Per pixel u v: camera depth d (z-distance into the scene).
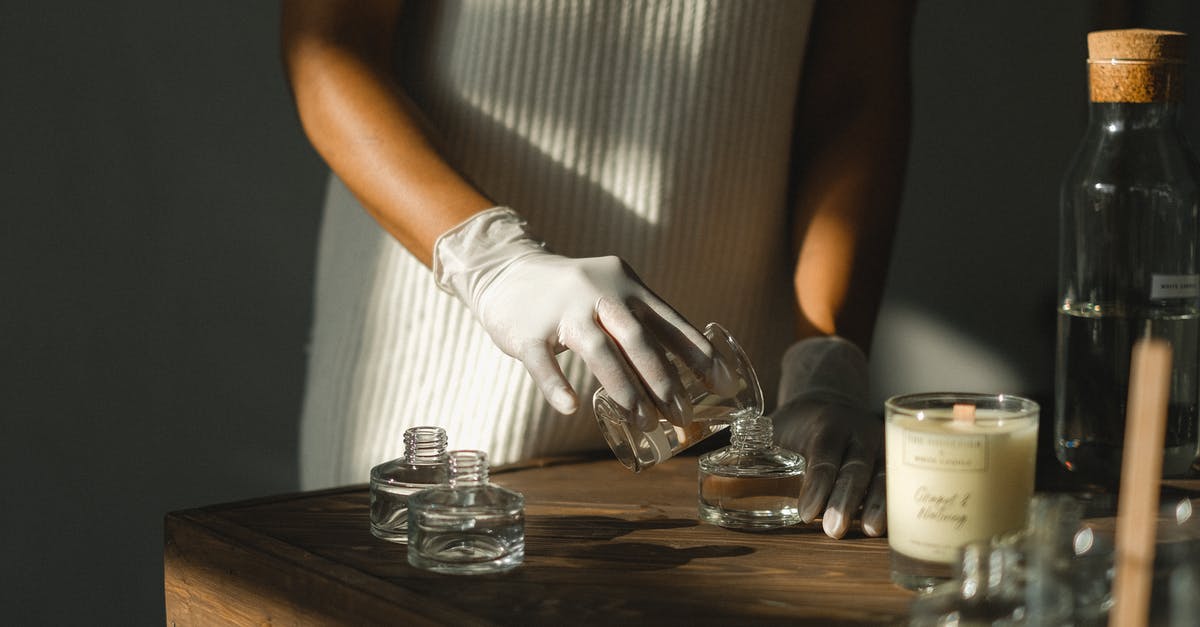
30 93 2.12
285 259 2.32
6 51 2.09
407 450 1.20
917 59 2.79
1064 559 1.00
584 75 1.54
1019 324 3.04
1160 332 1.24
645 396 1.21
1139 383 0.83
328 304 1.71
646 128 1.56
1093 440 1.26
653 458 1.23
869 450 1.27
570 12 1.53
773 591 1.08
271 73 2.28
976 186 2.92
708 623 1.03
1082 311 1.27
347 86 1.41
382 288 1.61
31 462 2.17
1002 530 1.06
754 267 1.65
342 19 1.44
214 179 2.25
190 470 2.28
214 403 2.29
